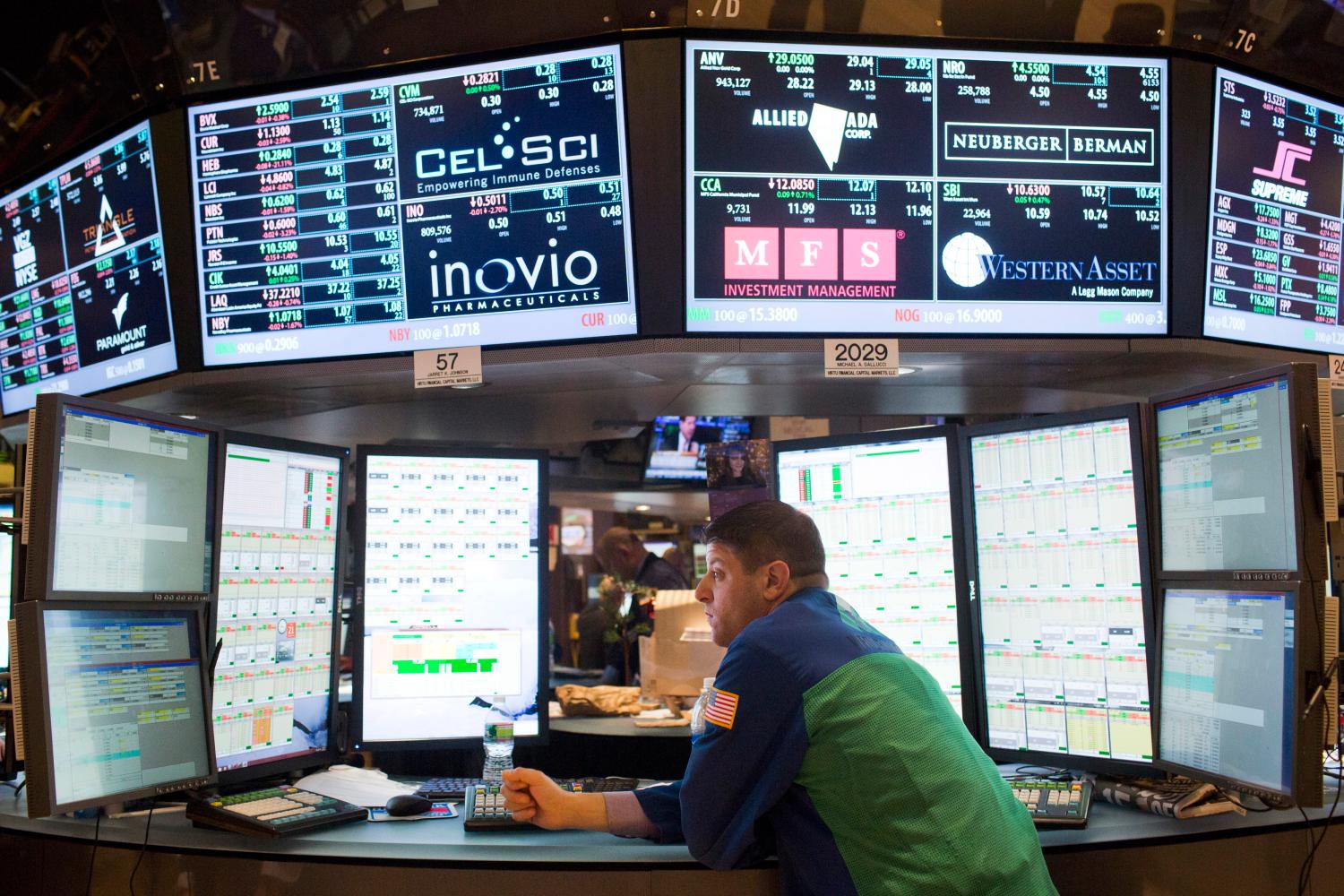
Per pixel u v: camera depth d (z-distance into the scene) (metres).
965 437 2.48
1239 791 1.98
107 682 1.99
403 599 2.57
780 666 1.74
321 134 2.65
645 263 2.52
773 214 2.52
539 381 2.88
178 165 2.74
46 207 3.07
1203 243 2.67
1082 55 2.57
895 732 1.68
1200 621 2.04
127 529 2.08
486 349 2.62
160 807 2.26
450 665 2.58
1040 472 2.36
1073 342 2.62
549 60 2.51
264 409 3.24
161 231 2.78
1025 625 2.36
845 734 1.69
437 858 1.84
